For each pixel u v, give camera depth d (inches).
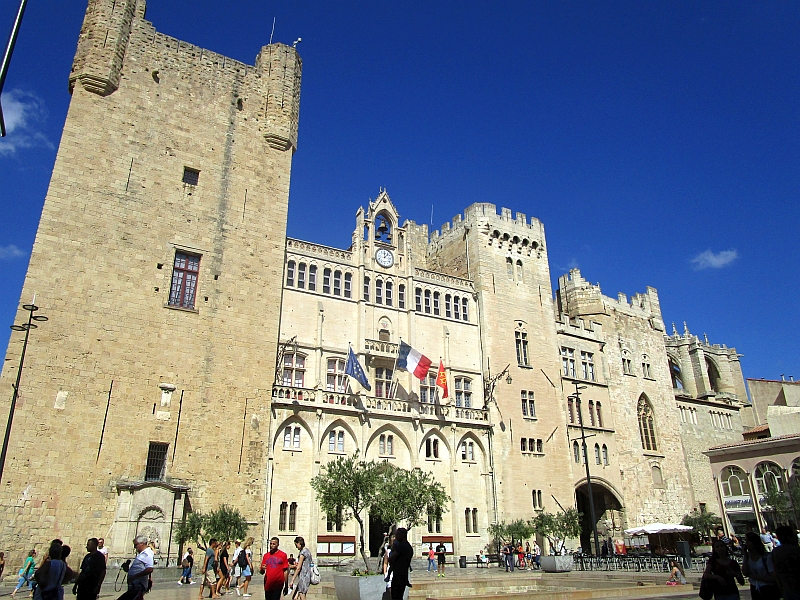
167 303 1706.4
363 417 1892.2
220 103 2005.4
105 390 1546.5
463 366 2250.2
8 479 1373.0
